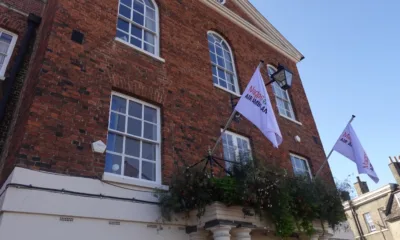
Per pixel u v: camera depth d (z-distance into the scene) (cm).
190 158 704
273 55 1341
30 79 642
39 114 523
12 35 795
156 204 580
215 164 745
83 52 656
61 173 500
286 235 636
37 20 813
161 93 750
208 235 603
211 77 933
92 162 545
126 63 726
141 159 643
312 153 1123
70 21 678
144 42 845
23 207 439
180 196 579
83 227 484
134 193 565
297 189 698
